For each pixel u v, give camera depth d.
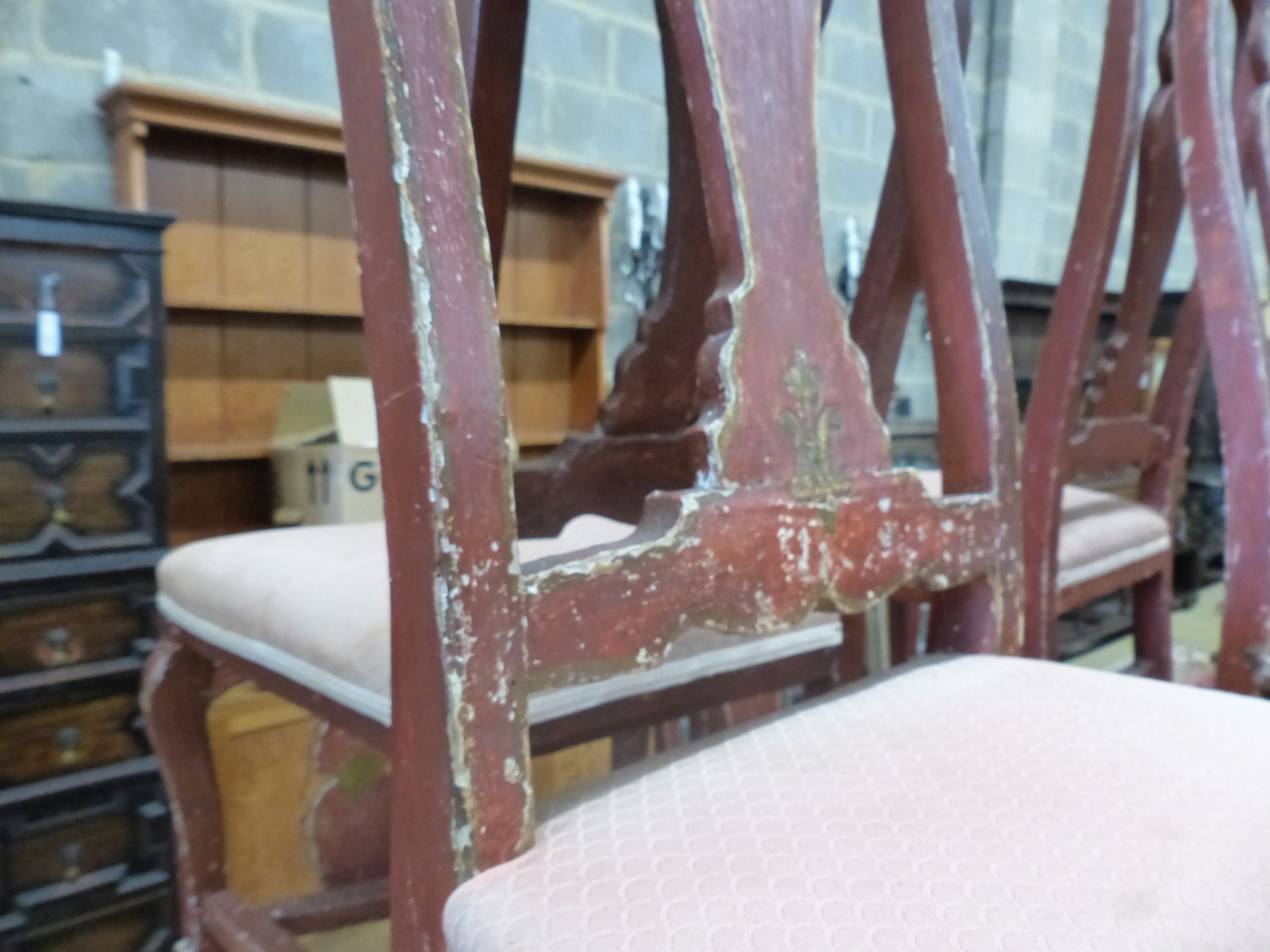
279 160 1.67
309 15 1.67
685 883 0.33
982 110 2.86
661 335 0.91
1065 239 3.26
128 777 1.14
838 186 2.52
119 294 1.11
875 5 2.54
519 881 0.34
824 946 0.29
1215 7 0.80
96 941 1.13
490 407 0.36
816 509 0.49
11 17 1.40
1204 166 0.82
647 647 0.40
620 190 2.14
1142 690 0.53
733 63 0.48
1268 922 0.32
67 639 1.10
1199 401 2.51
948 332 0.64
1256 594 0.80
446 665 0.34
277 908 0.90
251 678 0.66
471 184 0.36
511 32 0.71
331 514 1.45
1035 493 0.92
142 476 1.14
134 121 1.41
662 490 0.92
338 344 1.77
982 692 0.53
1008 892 0.32
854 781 0.41
